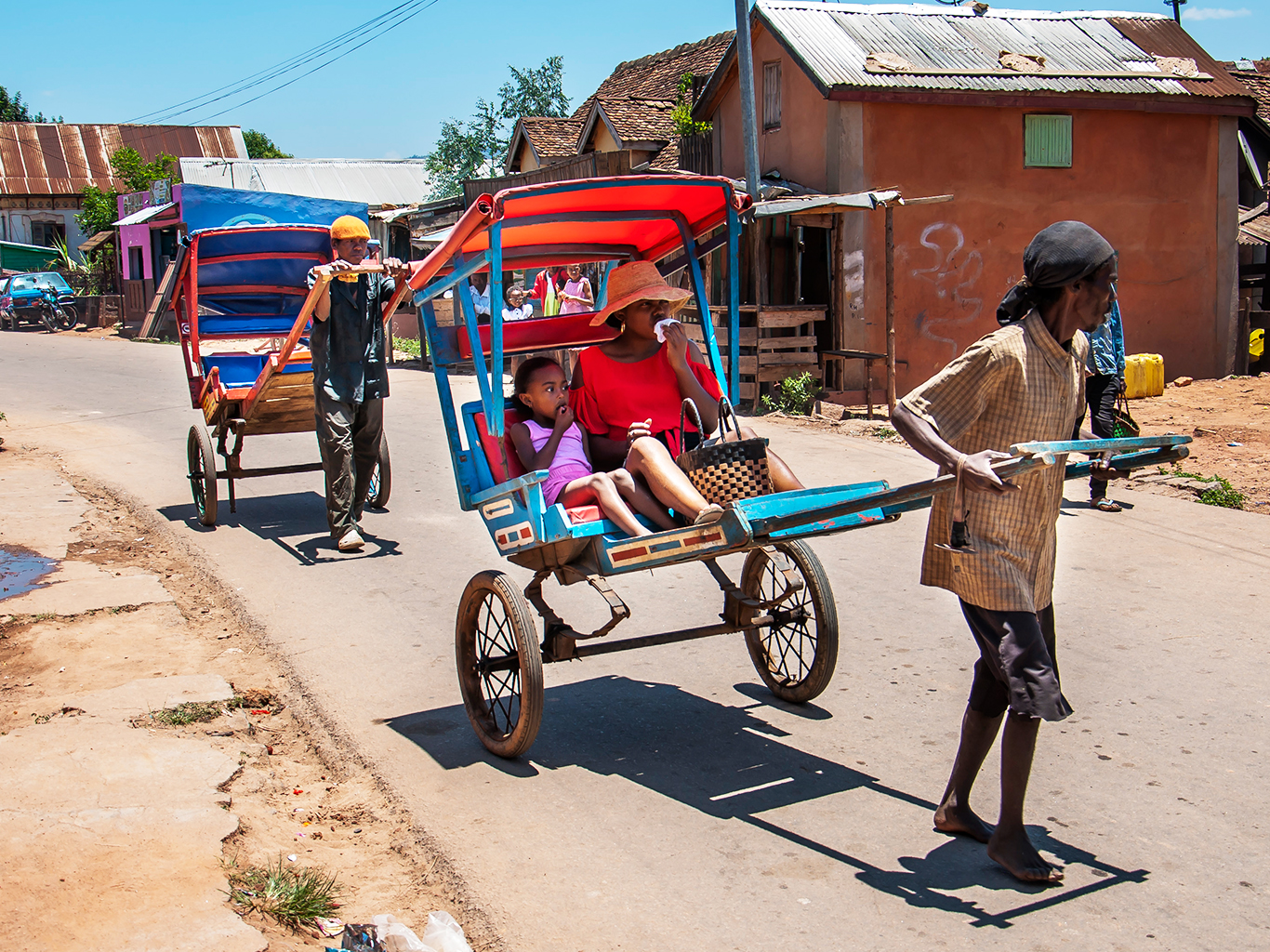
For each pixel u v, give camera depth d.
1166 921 3.36
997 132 15.66
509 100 45.97
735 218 4.97
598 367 5.00
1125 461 3.66
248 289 10.29
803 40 15.84
